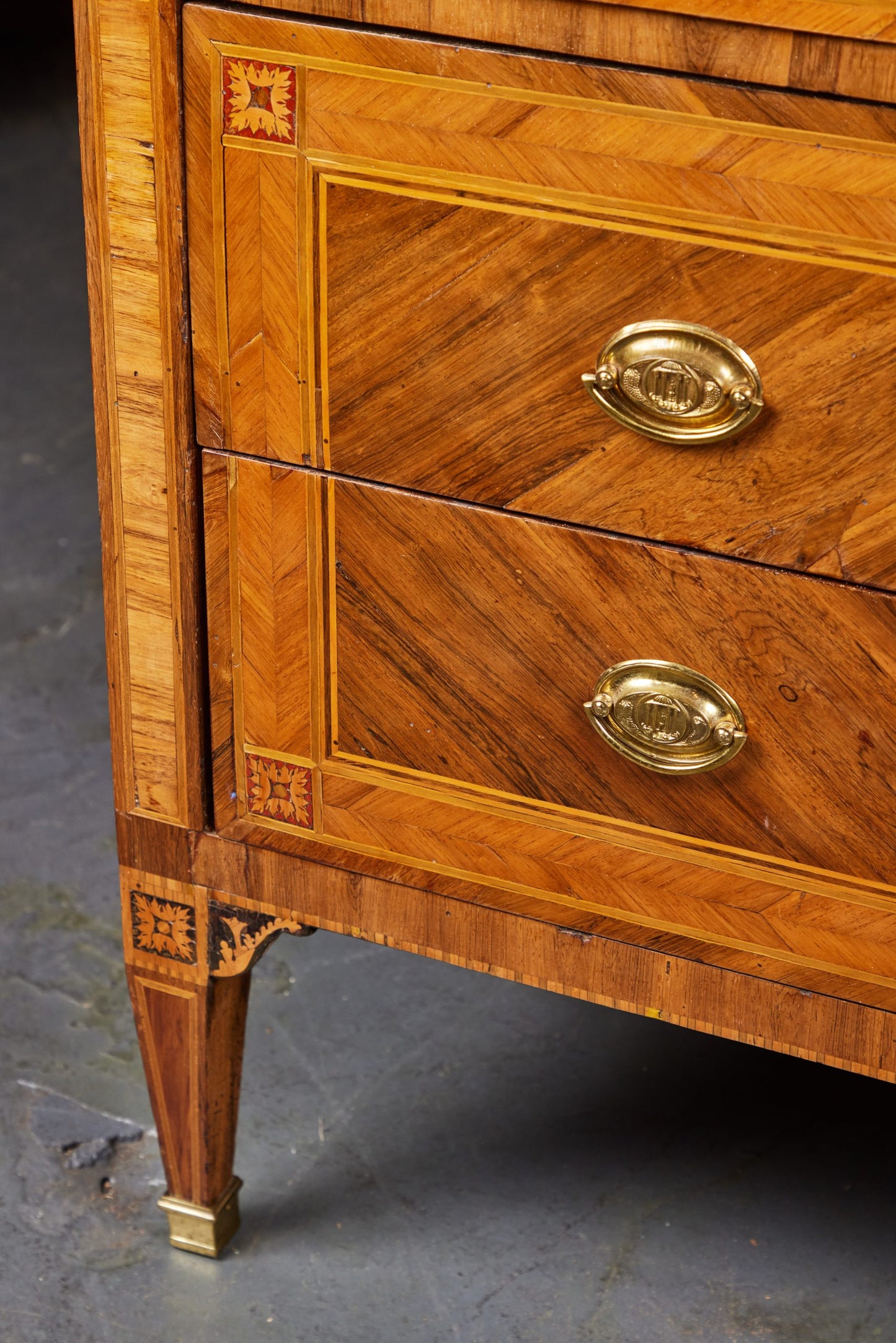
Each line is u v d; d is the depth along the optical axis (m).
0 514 2.62
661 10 0.90
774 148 0.91
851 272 0.92
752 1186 1.54
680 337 0.97
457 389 1.05
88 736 2.17
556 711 1.12
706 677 1.07
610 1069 1.68
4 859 1.96
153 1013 1.40
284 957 1.82
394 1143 1.59
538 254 0.99
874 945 1.10
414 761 1.19
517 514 1.07
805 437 0.97
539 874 1.18
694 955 1.16
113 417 1.16
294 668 1.20
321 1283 1.45
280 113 1.01
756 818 1.10
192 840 1.31
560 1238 1.49
